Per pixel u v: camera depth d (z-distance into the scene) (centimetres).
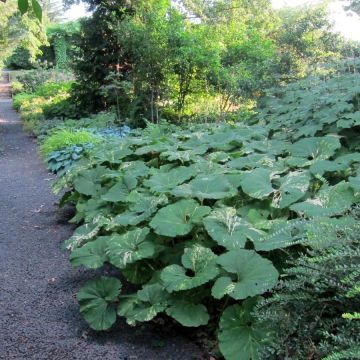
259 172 344
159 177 378
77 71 1320
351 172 369
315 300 212
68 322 295
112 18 1189
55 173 797
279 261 283
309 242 227
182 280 254
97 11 1248
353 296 194
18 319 300
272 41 1195
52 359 255
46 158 853
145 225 339
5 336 279
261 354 216
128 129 1027
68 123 1176
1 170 871
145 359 253
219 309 279
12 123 1593
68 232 478
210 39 1067
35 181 751
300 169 371
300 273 234
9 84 2841
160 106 1127
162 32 1008
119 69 1266
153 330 280
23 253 421
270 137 535
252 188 324
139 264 313
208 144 485
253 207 325
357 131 449
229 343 235
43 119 1395
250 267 249
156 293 274
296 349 207
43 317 302
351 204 285
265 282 234
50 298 330
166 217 298
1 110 2002
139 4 1127
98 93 1291
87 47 1271
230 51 1090
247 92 962
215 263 262
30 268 386
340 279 201
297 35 973
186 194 322
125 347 265
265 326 232
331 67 639
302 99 551
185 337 272
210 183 341
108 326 269
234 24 1228
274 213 319
